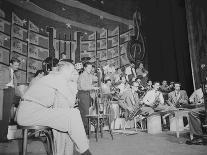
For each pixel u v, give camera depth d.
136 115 6.10
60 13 8.05
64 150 2.27
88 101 4.86
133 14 9.54
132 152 2.94
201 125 3.80
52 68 4.02
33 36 7.33
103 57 8.59
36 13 7.52
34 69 7.19
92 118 4.56
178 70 9.21
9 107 4.23
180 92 7.18
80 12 8.48
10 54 6.71
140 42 9.41
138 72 8.85
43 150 3.25
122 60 8.92
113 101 6.66
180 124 5.62
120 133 5.38
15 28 6.93
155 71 9.33
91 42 8.48
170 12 9.74
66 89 2.32
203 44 7.98
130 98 6.52
